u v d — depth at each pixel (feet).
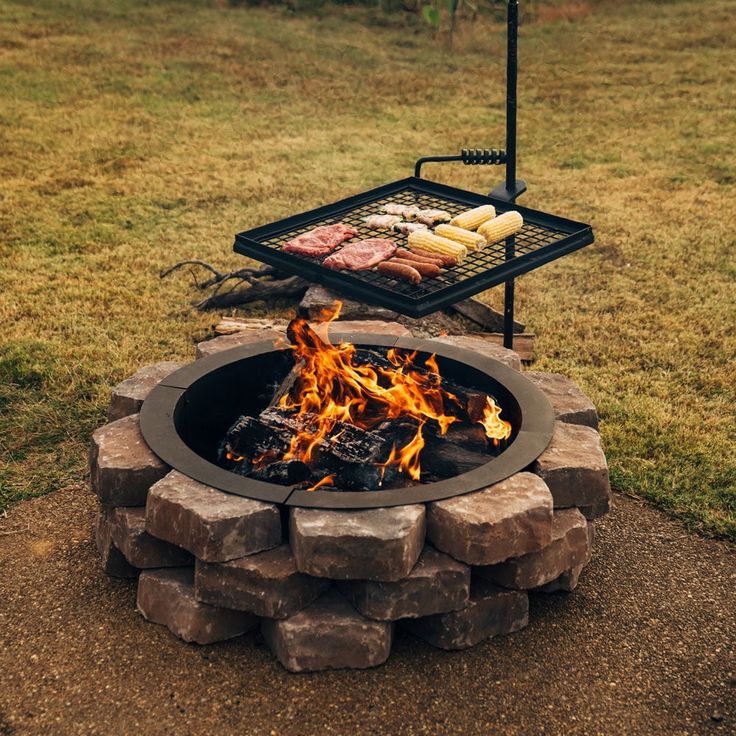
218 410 13.55
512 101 14.30
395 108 38.22
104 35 45.68
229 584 10.41
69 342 18.53
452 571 10.34
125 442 11.70
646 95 40.01
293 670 10.45
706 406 16.53
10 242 23.98
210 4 52.80
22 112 35.14
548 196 28.25
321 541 9.95
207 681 10.39
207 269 22.62
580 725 9.91
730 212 26.73
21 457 14.88
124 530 11.20
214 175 29.58
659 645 11.09
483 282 11.37
